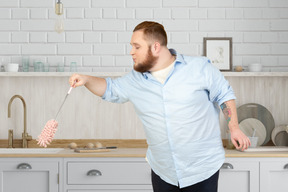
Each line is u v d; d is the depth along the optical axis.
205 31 3.82
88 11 3.81
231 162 3.25
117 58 3.81
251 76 3.82
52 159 3.26
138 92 2.12
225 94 2.08
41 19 3.81
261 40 3.83
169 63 2.09
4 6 3.80
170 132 2.08
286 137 3.75
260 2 3.83
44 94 3.81
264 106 3.84
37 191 3.27
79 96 3.82
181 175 2.12
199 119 2.08
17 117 3.81
